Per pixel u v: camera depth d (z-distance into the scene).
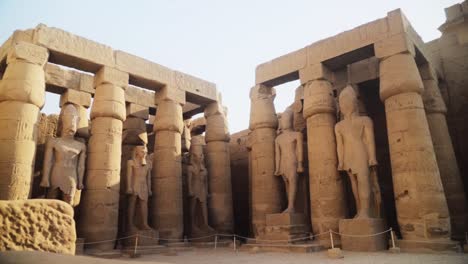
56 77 12.50
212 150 14.73
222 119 15.05
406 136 9.45
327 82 11.65
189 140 16.70
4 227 4.26
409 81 9.70
